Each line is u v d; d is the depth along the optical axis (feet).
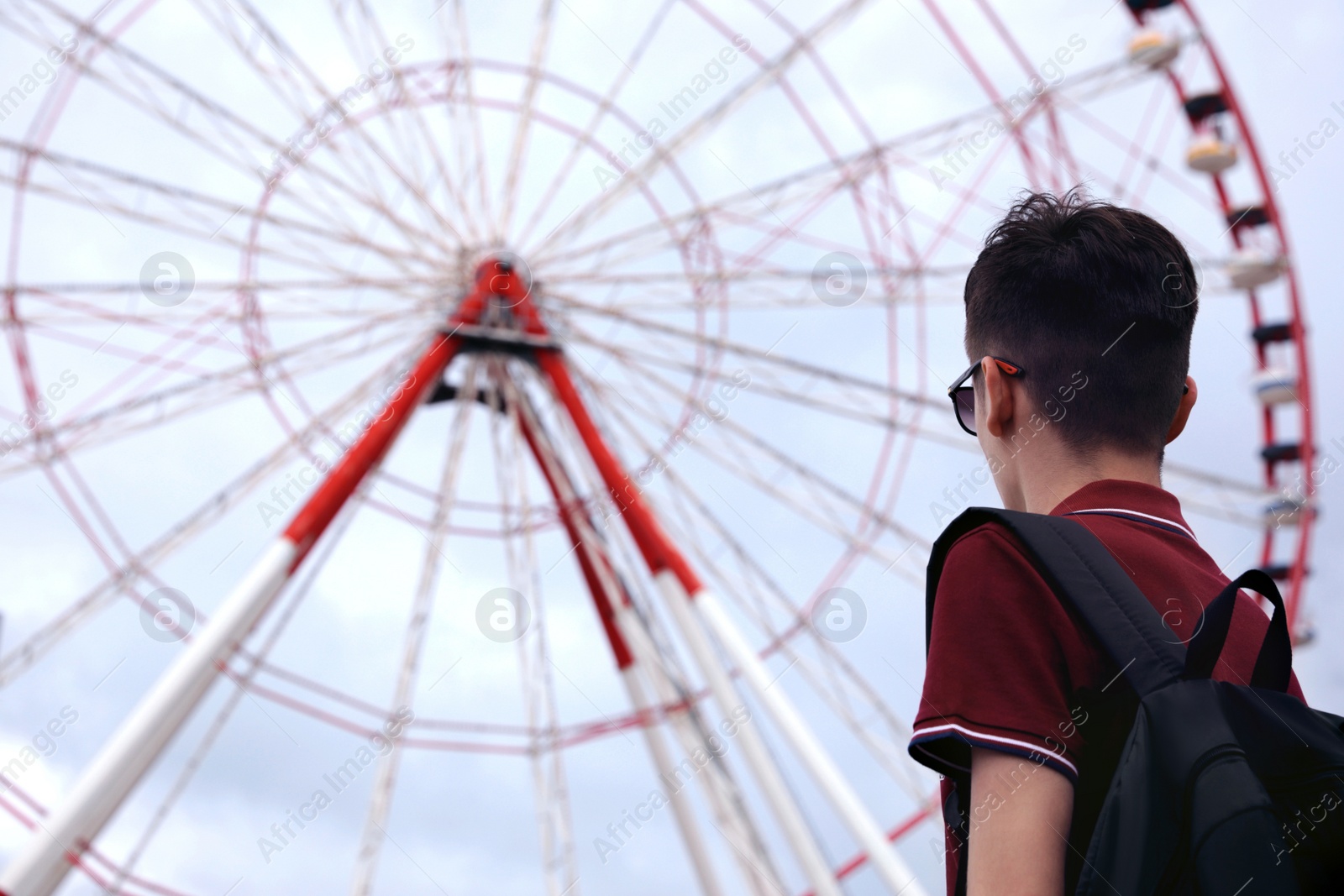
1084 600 5.82
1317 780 5.38
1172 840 5.25
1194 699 5.48
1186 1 68.03
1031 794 5.43
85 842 44.47
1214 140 67.26
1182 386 7.35
